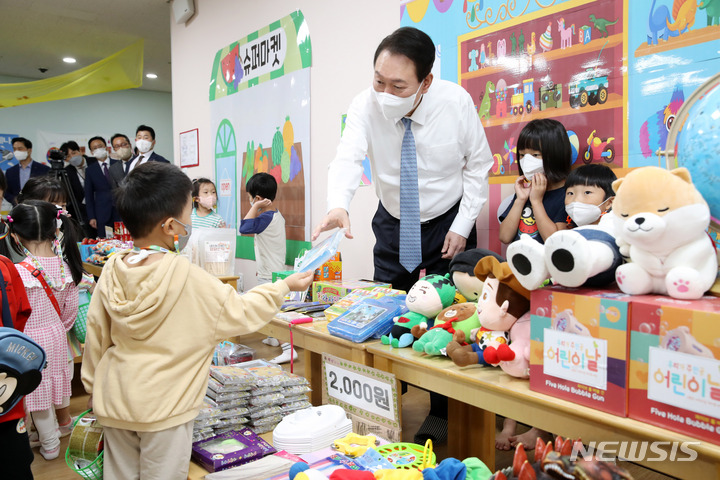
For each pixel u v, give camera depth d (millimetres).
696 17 1657
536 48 2105
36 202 2271
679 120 1062
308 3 3355
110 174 4977
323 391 1608
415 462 1187
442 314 1403
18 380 1277
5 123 8242
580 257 948
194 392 1252
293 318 1782
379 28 2852
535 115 2131
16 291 1637
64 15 5527
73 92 6363
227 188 4465
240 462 1285
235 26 4180
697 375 814
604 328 936
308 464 1192
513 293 1192
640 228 912
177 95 5211
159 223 1310
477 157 1935
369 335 1479
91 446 1382
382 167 2004
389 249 2111
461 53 2410
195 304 1241
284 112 3648
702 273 913
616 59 1865
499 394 1126
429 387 1297
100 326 1313
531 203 1925
